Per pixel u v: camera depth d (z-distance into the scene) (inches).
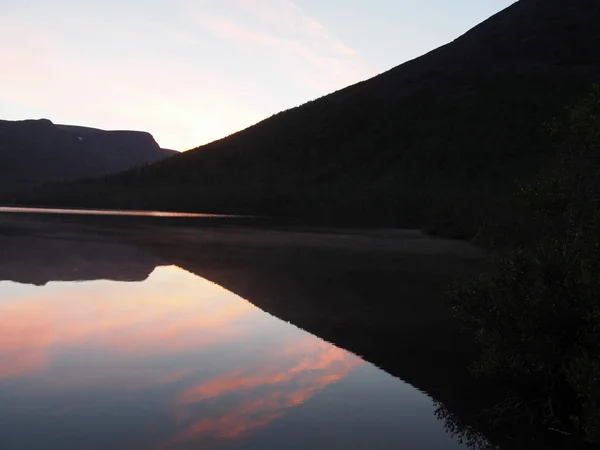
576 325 187.5
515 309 196.7
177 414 163.9
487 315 206.5
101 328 266.5
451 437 159.6
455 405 184.7
